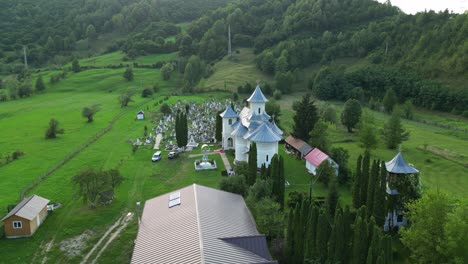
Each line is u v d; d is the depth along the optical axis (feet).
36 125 431.43
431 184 251.60
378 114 519.19
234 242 130.31
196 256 114.93
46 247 169.99
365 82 640.58
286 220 173.27
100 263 157.89
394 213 184.85
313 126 319.88
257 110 304.09
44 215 196.13
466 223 138.41
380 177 175.32
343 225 139.74
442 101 536.83
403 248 169.27
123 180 235.20
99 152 324.39
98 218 197.47
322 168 244.22
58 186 242.78
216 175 262.88
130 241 174.60
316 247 142.10
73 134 391.24
